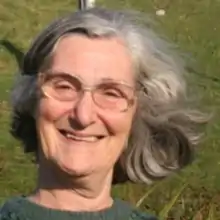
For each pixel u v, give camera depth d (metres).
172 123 3.05
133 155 3.07
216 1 14.80
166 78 2.98
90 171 2.79
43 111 2.78
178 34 12.63
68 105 2.75
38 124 2.81
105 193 2.93
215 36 12.74
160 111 3.01
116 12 2.89
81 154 2.78
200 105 3.12
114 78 2.76
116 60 2.78
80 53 2.76
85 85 2.74
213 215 6.36
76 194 2.88
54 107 2.76
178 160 3.12
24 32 12.28
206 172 7.39
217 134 8.10
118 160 3.08
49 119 2.77
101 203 2.92
